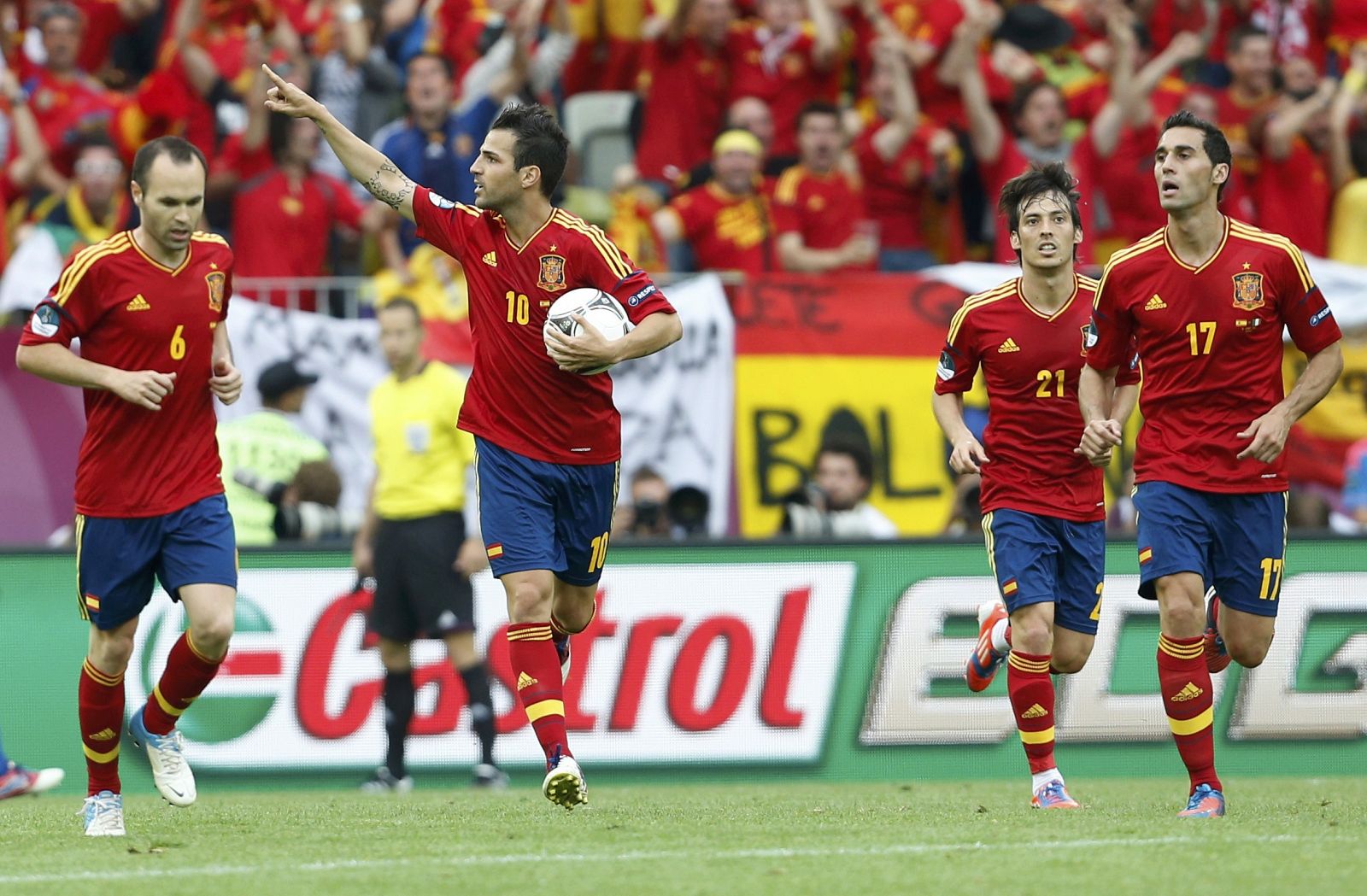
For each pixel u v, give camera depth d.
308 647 33.69
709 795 29.70
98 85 44.72
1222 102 45.78
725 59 45.09
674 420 36.84
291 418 35.72
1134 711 34.88
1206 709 22.61
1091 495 25.22
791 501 36.28
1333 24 51.06
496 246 22.23
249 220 38.53
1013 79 44.47
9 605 32.91
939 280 38.78
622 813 24.14
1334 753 35.28
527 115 21.94
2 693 32.72
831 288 38.25
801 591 34.59
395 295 36.97
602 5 46.34
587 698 33.84
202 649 20.92
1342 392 39.53
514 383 22.14
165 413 20.75
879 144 42.66
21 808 27.38
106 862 18.25
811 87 45.12
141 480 20.67
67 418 35.97
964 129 43.41
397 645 33.16
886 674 34.66
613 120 45.94
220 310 21.08
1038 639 24.69
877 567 34.81
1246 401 22.28
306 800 28.61
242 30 44.69
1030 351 24.75
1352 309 39.66
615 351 21.25
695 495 36.25
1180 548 22.34
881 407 37.66
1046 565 24.95
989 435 25.45
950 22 44.09
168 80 42.06
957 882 16.19
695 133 44.84
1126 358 23.75
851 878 16.47
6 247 40.94
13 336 36.22
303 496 35.16
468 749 33.91
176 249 20.50
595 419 22.39
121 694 21.44
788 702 34.41
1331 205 44.84
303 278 38.81
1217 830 20.52
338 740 33.62
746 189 40.88
